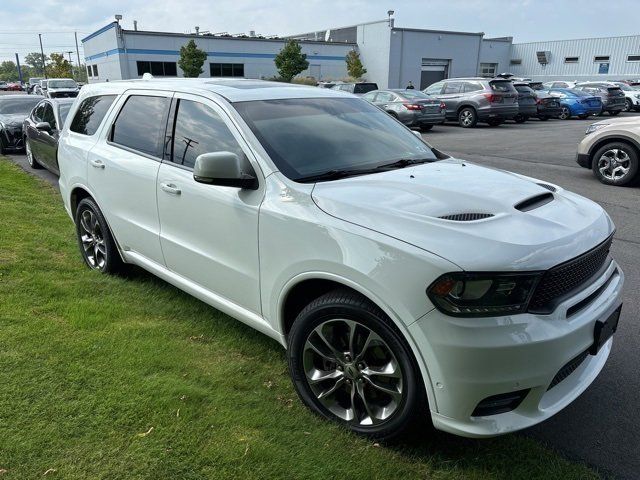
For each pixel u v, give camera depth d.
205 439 2.59
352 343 2.59
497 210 2.57
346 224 2.52
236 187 2.98
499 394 2.27
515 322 2.21
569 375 2.60
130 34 38.44
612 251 5.74
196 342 3.57
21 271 4.62
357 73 43.16
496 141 15.81
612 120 9.22
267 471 2.40
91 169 4.43
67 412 2.72
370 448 2.60
